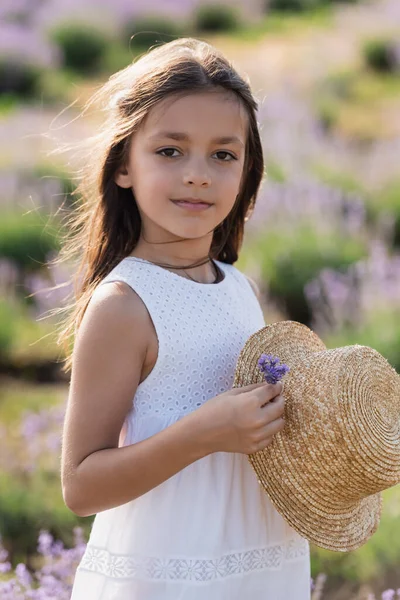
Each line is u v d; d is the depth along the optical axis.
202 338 2.13
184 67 2.10
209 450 1.92
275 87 12.98
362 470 1.98
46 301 6.50
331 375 1.99
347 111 12.91
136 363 2.04
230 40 16.97
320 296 6.86
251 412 1.90
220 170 2.11
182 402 2.09
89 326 2.04
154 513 2.05
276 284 7.13
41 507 4.01
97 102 2.52
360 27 17.80
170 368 2.08
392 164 10.09
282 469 2.01
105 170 2.24
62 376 5.86
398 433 2.09
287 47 16.19
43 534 3.60
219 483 2.08
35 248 7.44
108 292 2.06
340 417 1.95
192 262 2.24
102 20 16.75
